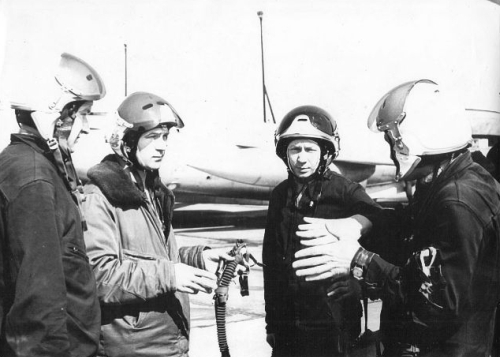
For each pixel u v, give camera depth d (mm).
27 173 1538
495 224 1829
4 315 1580
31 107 1682
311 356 2305
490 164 2582
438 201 1855
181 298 2059
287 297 2314
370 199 2281
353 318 2273
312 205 2281
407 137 1930
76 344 1644
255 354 2391
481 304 1882
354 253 2229
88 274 1691
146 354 1957
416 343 1947
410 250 2012
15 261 1501
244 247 2283
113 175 1959
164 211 2113
